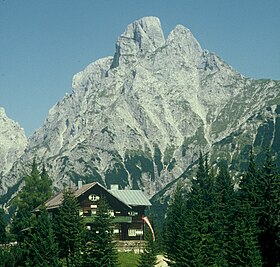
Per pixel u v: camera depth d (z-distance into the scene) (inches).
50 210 5482.3
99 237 3809.1
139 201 6112.2
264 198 4082.2
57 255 3895.2
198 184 5059.1
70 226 4160.9
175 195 4781.0
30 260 3823.8
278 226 3902.6
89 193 5654.5
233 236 3713.1
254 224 3740.2
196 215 4030.5
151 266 4092.0
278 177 4121.6
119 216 5762.8
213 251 3826.3
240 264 3572.8
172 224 4569.4
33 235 3956.7
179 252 3782.0
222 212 4284.0
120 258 4591.5
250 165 4822.8
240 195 4414.4
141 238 5910.4
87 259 3794.3
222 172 5211.6
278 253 3855.8
